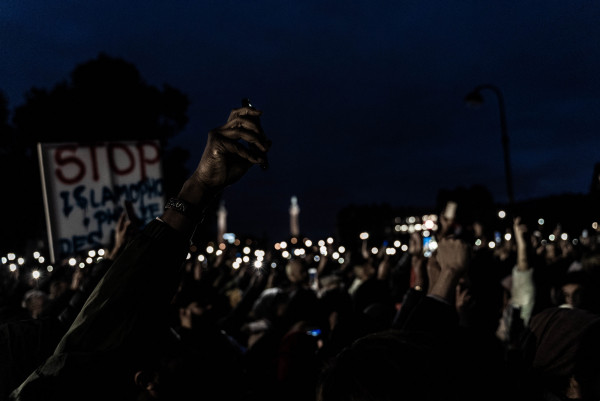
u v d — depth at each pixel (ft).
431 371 3.36
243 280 41.93
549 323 8.15
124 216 9.34
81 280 17.28
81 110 100.07
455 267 7.95
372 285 23.25
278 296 20.92
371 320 16.87
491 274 18.58
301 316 19.88
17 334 7.30
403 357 3.44
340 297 22.48
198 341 15.74
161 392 9.57
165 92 106.63
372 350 3.55
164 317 4.46
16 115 101.14
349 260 37.11
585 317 7.91
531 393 6.80
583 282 12.80
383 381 3.34
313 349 13.79
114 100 101.45
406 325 7.60
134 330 4.27
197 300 16.51
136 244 4.36
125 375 4.32
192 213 4.47
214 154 4.34
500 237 53.88
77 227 21.35
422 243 11.80
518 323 14.44
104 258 9.43
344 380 3.48
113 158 22.25
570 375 7.74
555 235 38.06
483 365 3.57
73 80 102.89
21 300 28.53
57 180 21.21
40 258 48.93
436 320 7.54
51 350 7.47
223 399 13.78
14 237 107.24
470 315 14.01
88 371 4.23
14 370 7.09
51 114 99.71
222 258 34.55
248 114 4.35
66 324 8.32
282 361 13.61
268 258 53.11
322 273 36.32
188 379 11.82
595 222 37.40
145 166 22.79
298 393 13.32
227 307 27.07
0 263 57.98
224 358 16.12
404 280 23.82
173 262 4.40
